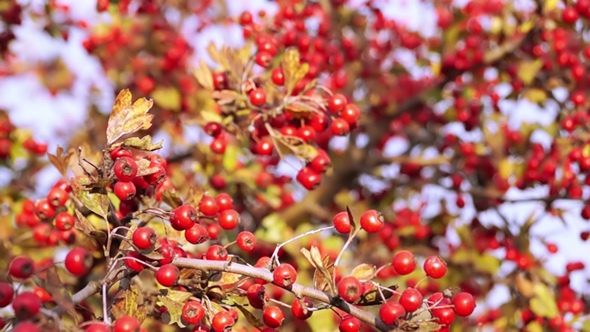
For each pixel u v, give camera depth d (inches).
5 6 44.5
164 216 30.8
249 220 48.3
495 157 52.6
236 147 45.4
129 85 60.9
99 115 62.3
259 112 36.3
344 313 30.5
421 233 55.4
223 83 37.1
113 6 48.4
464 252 49.9
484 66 54.1
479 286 49.9
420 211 57.4
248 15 43.2
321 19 52.5
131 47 60.0
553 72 51.0
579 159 44.2
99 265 35.2
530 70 50.7
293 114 35.9
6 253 30.2
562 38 50.4
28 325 26.9
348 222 30.4
